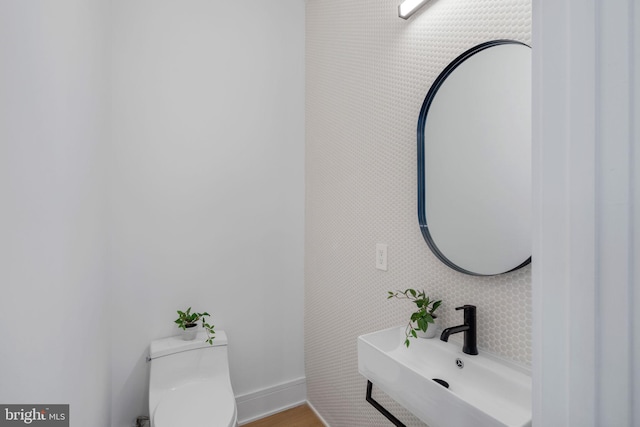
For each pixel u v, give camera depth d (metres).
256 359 1.97
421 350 1.10
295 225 2.10
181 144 1.75
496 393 0.85
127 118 1.62
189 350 1.62
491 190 0.95
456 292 1.07
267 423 1.90
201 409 1.36
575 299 0.32
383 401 1.40
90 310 1.07
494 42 0.93
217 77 1.85
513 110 0.89
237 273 1.91
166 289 1.72
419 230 1.21
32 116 0.60
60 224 0.75
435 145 1.14
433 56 1.15
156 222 1.69
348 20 1.65
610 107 0.29
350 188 1.63
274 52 2.03
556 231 0.34
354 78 1.60
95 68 1.18
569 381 0.33
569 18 0.32
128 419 1.62
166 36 1.72
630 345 0.29
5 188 0.50
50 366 0.67
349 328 1.64
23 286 0.56
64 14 0.79
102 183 1.33
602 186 0.30
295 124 2.10
